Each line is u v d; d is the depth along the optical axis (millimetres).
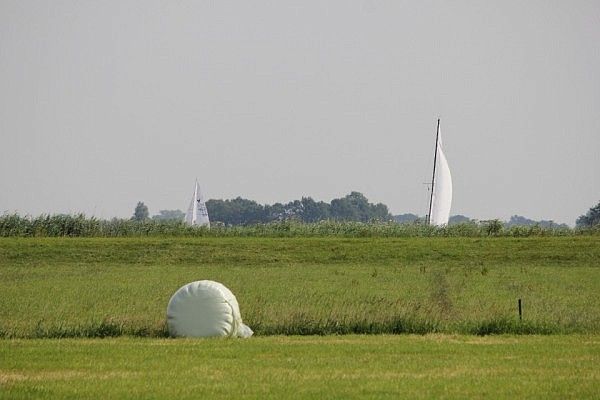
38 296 142000
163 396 68688
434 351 89250
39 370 78875
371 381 74688
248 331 101812
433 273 188125
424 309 116750
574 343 94875
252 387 72062
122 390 70625
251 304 126375
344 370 79438
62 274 185125
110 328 101438
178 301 100062
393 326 104125
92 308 126312
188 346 91812
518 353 88375
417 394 69875
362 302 129250
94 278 176250
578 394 70375
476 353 88250
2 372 77938
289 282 168500
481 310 120625
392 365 81812
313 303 128125
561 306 128500
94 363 82000
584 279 177125
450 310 115750
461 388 72125
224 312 99812
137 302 133750
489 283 167750
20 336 100000
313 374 77562
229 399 67750
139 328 102938
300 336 100250
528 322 105562
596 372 78812
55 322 110312
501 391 71188
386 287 158500
